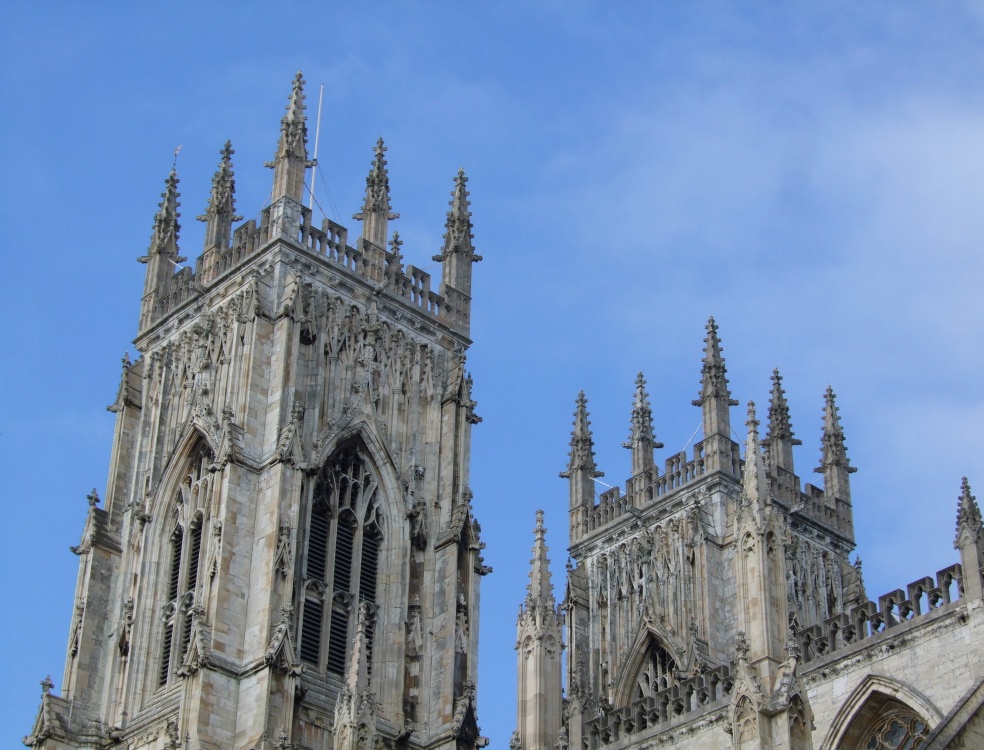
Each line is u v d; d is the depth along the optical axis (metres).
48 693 159.88
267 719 144.88
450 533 167.00
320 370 166.38
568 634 188.12
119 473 171.88
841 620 130.62
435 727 158.75
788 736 97.56
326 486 162.88
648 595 183.50
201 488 164.00
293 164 175.25
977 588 120.69
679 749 128.62
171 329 177.62
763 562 103.75
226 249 178.00
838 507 194.12
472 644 163.12
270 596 151.00
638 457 193.88
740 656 100.88
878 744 125.00
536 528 120.25
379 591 163.88
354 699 136.12
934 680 121.25
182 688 150.75
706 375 189.62
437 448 173.38
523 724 114.19
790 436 196.50
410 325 177.50
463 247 187.88
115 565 167.62
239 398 162.12
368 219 180.38
